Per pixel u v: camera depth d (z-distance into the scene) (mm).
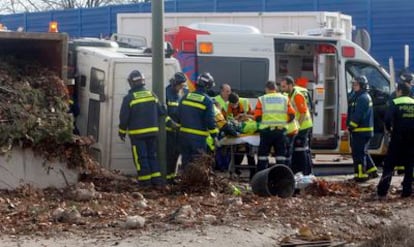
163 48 19047
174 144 19609
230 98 22797
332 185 20219
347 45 26234
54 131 17922
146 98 18797
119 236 13633
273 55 25188
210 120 19250
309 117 22438
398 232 14547
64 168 18172
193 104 19250
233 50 24938
